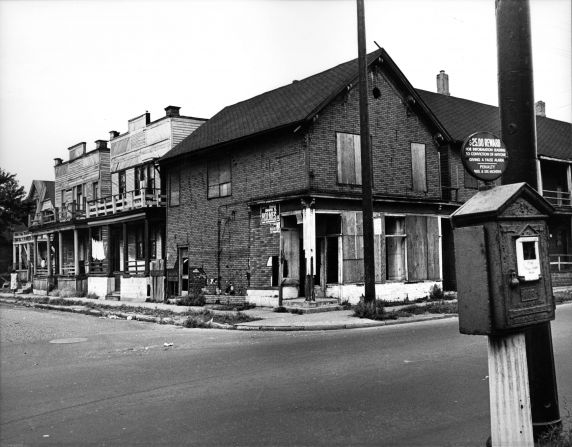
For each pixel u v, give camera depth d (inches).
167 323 625.9
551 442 157.8
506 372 140.9
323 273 727.1
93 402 249.9
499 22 172.1
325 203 692.1
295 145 712.4
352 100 748.6
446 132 843.4
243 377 294.7
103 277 1106.7
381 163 771.4
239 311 684.1
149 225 1045.8
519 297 139.9
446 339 413.1
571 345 368.5
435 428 198.1
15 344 466.3
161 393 263.4
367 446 181.0
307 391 257.8
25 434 204.8
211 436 195.3
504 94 169.9
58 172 1491.1
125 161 1160.8
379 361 329.4
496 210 135.0
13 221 1792.6
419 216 788.6
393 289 746.8
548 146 1114.7
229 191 816.3
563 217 1118.4
